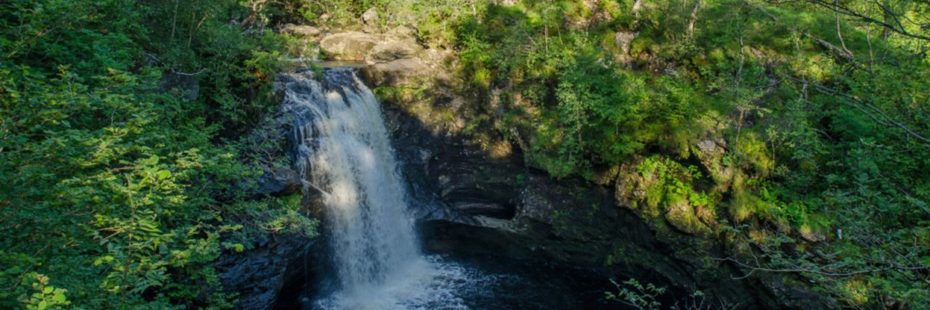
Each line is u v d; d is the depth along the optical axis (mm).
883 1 7680
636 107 17125
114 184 6617
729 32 20047
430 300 16828
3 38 8297
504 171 19812
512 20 22172
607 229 18266
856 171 11469
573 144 17938
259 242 13156
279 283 13602
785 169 15375
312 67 18062
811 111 16125
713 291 15828
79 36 10570
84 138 6828
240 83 15211
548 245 19172
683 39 19859
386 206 18812
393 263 18641
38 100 6590
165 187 7418
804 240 14320
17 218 6164
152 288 10578
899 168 12898
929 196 12023
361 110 18641
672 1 20969
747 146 15867
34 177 6297
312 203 15641
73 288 6348
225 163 11305
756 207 15219
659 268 17094
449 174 19953
